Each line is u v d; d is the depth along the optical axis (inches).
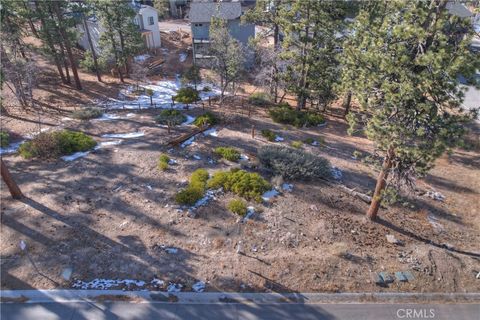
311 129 1023.0
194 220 598.2
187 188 668.1
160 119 954.1
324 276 511.2
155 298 466.9
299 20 997.2
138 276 494.9
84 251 528.1
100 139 855.7
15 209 599.2
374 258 549.3
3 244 532.7
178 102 1136.8
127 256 524.1
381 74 479.8
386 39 477.1
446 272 533.3
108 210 611.2
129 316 442.6
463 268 544.7
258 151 789.2
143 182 689.6
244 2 2244.1
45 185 666.8
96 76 1336.1
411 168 504.4
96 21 1390.3
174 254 533.0
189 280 493.4
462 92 438.3
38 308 447.2
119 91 1220.5
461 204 721.0
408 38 448.8
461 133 453.7
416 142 479.5
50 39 1077.8
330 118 1141.7
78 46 1571.1
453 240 616.1
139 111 1048.2
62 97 1120.2
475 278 527.8
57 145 774.5
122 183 684.1
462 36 472.7
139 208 619.8
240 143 862.5
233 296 475.8
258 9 1170.0
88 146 799.7
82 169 723.4
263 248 552.1
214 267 514.9
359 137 1000.2
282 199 660.7
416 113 463.8
